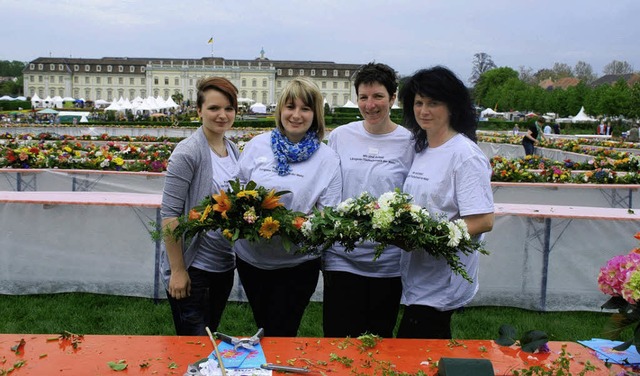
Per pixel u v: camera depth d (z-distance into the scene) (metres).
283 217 3.01
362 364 2.44
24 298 5.46
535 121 20.61
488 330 5.03
